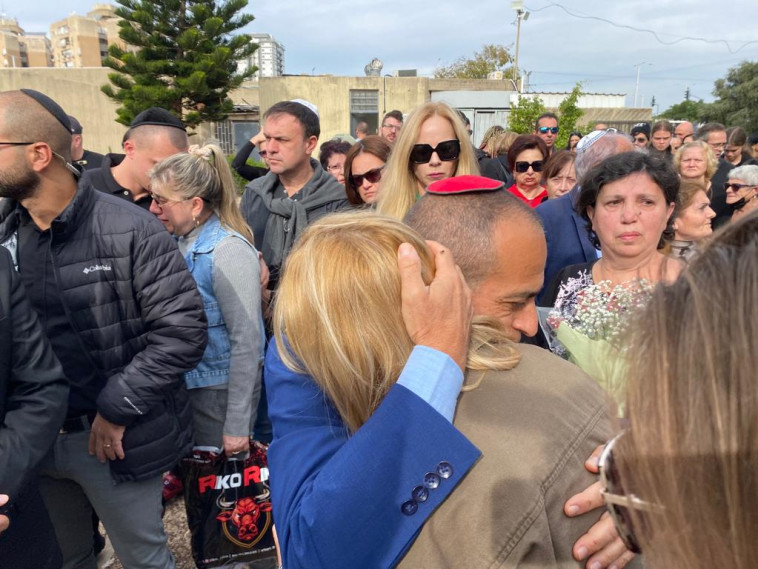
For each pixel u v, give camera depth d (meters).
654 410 0.43
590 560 0.74
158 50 18.70
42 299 1.69
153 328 1.74
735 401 0.39
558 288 1.98
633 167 1.73
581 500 0.73
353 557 0.71
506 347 0.87
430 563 0.71
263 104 20.11
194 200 2.16
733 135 6.15
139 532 1.87
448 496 0.72
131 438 1.74
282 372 0.91
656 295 0.47
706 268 0.44
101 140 21.47
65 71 20.80
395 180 2.29
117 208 1.73
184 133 2.72
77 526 1.99
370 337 0.79
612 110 22.92
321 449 0.83
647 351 0.45
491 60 38.28
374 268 0.80
